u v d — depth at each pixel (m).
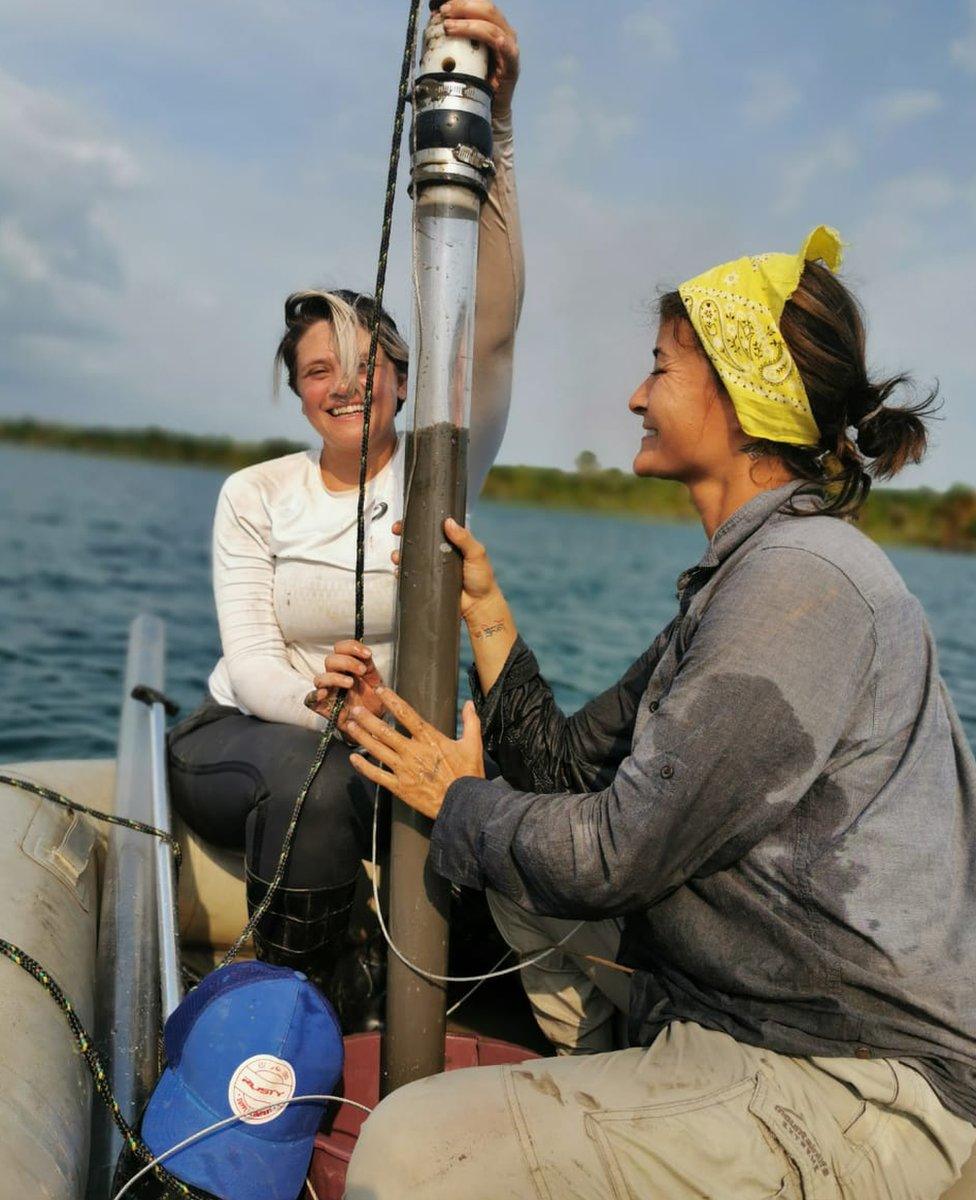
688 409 1.59
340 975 2.18
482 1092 1.37
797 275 1.50
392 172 1.56
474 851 1.51
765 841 1.41
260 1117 1.47
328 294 2.10
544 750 1.88
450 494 1.58
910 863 1.37
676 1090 1.35
